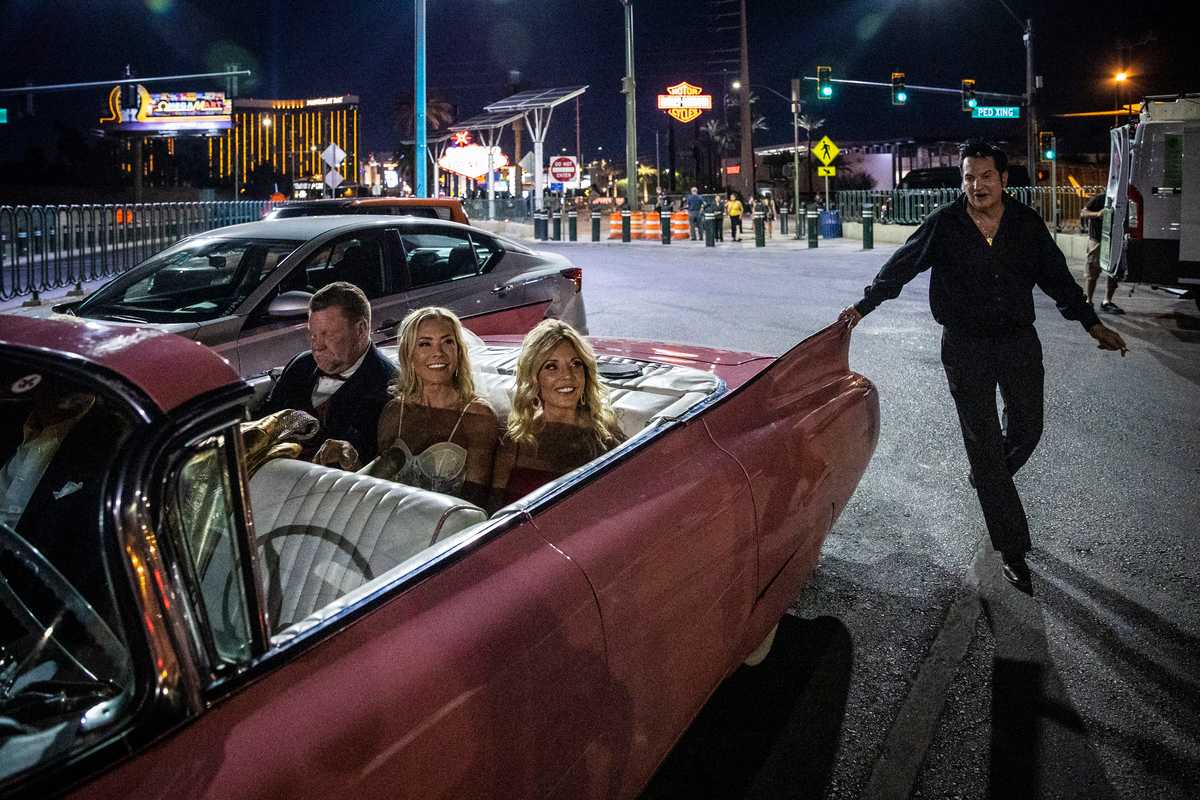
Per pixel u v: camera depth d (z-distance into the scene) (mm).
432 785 1482
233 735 1300
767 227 35969
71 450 1851
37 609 1469
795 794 2674
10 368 1589
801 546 2953
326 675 1450
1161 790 2674
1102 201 12125
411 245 6184
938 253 3771
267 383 4656
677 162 92062
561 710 1778
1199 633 3564
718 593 2395
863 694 3184
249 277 5250
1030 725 2990
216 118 78812
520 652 1697
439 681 1545
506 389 3404
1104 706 3088
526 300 6539
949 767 2789
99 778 1173
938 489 5242
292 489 2359
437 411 3055
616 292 15000
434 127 70625
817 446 3020
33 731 1243
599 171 105125
